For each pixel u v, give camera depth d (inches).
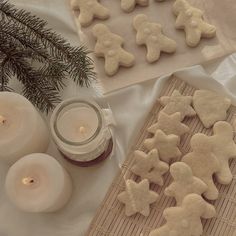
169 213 22.7
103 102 26.8
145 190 23.7
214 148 24.2
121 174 24.7
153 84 26.9
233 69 27.0
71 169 25.8
